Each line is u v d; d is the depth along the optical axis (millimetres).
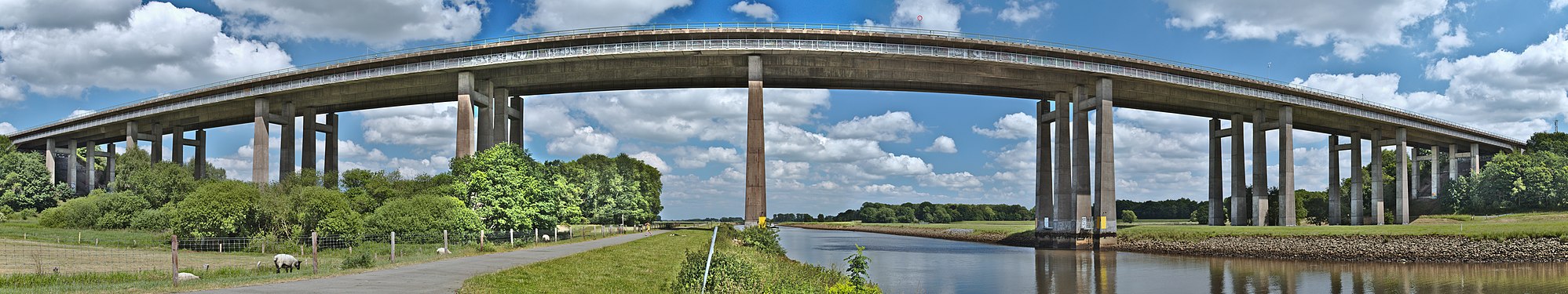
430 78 84375
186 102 97000
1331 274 51594
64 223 66750
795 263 38812
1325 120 109188
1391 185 136125
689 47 77312
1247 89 92562
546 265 29781
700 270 20828
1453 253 60344
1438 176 130000
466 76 80750
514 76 83000
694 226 139500
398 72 81438
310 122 96750
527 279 24172
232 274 25828
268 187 51812
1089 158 87812
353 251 41906
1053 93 90688
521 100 90375
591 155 102500
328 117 102125
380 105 96562
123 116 106500
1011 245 96875
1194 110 102688
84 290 19844
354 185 60500
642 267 30484
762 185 77938
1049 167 95000
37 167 107188
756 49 78500
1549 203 105875
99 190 76750
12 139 128125
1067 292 41969
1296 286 44594
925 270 54375
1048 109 95375
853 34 81188
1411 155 137375
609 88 87562
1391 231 66375
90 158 123250
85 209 66188
